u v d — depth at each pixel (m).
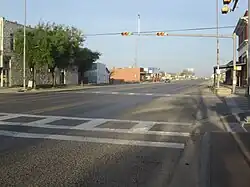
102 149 9.16
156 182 6.54
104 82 95.00
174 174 7.10
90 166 7.49
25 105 21.02
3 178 6.54
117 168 7.40
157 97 31.66
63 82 68.31
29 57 45.53
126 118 15.66
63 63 51.00
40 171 7.04
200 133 12.20
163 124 14.11
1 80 47.84
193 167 7.65
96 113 17.31
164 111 19.25
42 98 27.95
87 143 9.89
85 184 6.29
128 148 9.39
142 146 9.70
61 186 6.15
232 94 37.59
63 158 8.12
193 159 8.38
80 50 57.59
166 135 11.59
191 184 6.46
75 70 70.94
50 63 46.25
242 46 62.28
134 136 11.22
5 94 34.47
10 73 49.41
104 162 7.85
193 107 22.11
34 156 8.26
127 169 7.35
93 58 71.38
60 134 11.23
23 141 10.00
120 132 11.90
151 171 7.27
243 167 7.68
